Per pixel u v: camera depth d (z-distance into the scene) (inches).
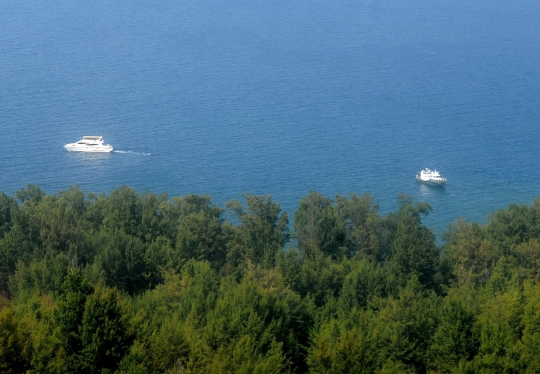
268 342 7268.7
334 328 7672.2
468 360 7406.5
